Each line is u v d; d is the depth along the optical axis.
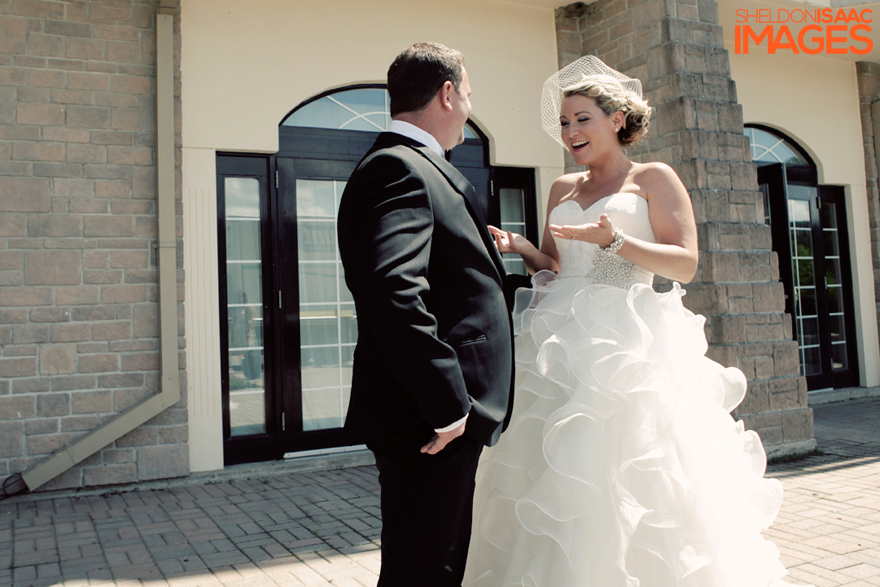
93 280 4.27
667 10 4.88
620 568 1.69
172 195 4.41
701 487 1.82
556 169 5.80
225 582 2.75
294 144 5.00
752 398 4.69
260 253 4.88
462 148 5.55
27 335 4.13
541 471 1.85
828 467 4.50
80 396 4.21
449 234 1.53
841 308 7.66
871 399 7.29
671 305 2.07
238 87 4.75
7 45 4.16
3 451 4.07
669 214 2.04
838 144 7.57
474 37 5.52
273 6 4.88
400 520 1.52
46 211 4.19
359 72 5.12
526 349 2.11
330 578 2.78
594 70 2.26
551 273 2.31
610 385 1.83
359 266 1.40
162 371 4.31
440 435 1.39
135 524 3.58
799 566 2.78
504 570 1.90
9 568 2.93
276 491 4.23
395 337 1.32
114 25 4.38
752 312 4.77
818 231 7.50
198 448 4.55
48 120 4.22
